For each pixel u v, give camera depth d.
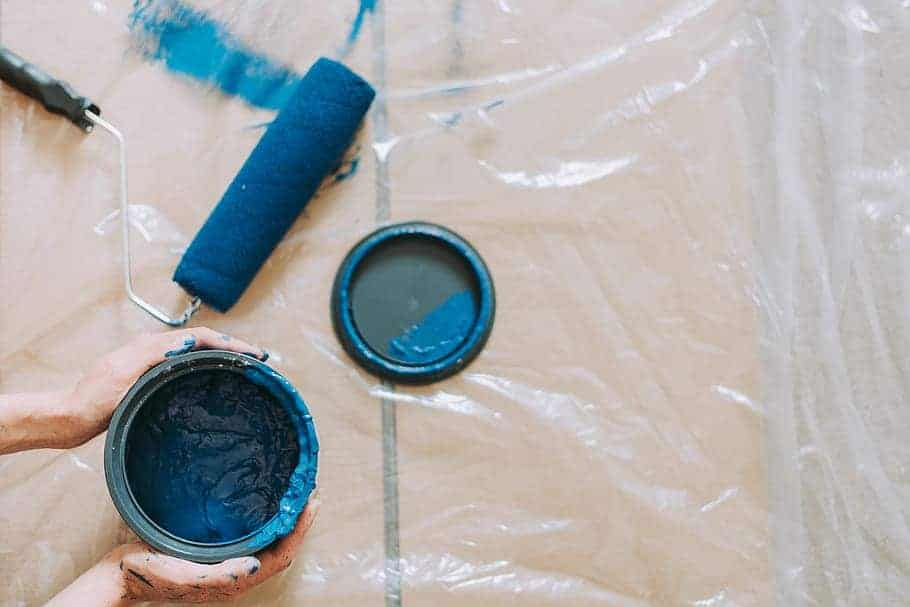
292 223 0.95
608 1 1.02
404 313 0.97
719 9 1.02
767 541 0.94
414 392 0.96
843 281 0.98
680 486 0.95
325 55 1.01
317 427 0.95
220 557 0.75
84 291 0.97
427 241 0.97
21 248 0.97
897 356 0.96
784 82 1.01
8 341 0.96
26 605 0.92
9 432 0.79
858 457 0.95
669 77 1.01
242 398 0.82
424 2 1.02
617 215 0.99
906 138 1.00
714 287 0.98
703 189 0.99
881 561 0.94
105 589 0.77
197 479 0.81
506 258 0.98
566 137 1.00
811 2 1.02
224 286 0.91
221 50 1.01
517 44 1.01
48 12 1.01
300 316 0.97
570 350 0.97
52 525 0.93
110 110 1.00
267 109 1.00
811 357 0.96
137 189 0.99
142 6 1.01
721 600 0.93
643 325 0.97
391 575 0.92
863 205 0.99
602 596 0.93
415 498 0.94
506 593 0.92
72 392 0.81
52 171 0.99
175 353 0.82
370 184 0.99
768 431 0.95
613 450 0.95
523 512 0.94
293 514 0.77
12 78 0.96
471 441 0.95
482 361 0.97
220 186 0.99
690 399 0.96
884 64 1.01
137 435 0.79
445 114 1.00
